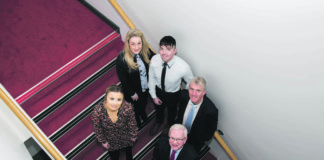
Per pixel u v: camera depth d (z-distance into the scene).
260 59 1.73
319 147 1.79
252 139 2.42
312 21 1.31
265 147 2.33
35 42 3.03
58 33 3.12
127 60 2.24
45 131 2.60
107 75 2.98
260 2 1.48
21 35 3.09
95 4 3.21
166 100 2.70
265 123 2.11
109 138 2.31
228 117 2.54
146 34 2.86
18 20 3.22
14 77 2.73
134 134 2.34
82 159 2.76
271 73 1.73
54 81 2.71
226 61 2.04
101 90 2.93
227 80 2.18
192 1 1.94
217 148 3.35
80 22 3.25
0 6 3.37
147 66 2.47
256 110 2.10
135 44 2.14
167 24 2.40
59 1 3.45
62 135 2.64
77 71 2.89
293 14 1.37
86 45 3.00
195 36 2.16
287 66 1.59
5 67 2.82
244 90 2.07
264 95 1.91
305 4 1.29
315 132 1.73
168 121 3.08
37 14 3.30
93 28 3.19
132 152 2.97
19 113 2.00
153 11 2.45
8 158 1.69
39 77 2.71
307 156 1.95
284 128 1.96
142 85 2.65
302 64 1.50
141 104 2.82
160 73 2.43
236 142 2.75
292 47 1.49
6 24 3.19
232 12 1.69
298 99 1.68
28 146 2.29
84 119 2.76
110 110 2.03
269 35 1.56
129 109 2.09
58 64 2.82
